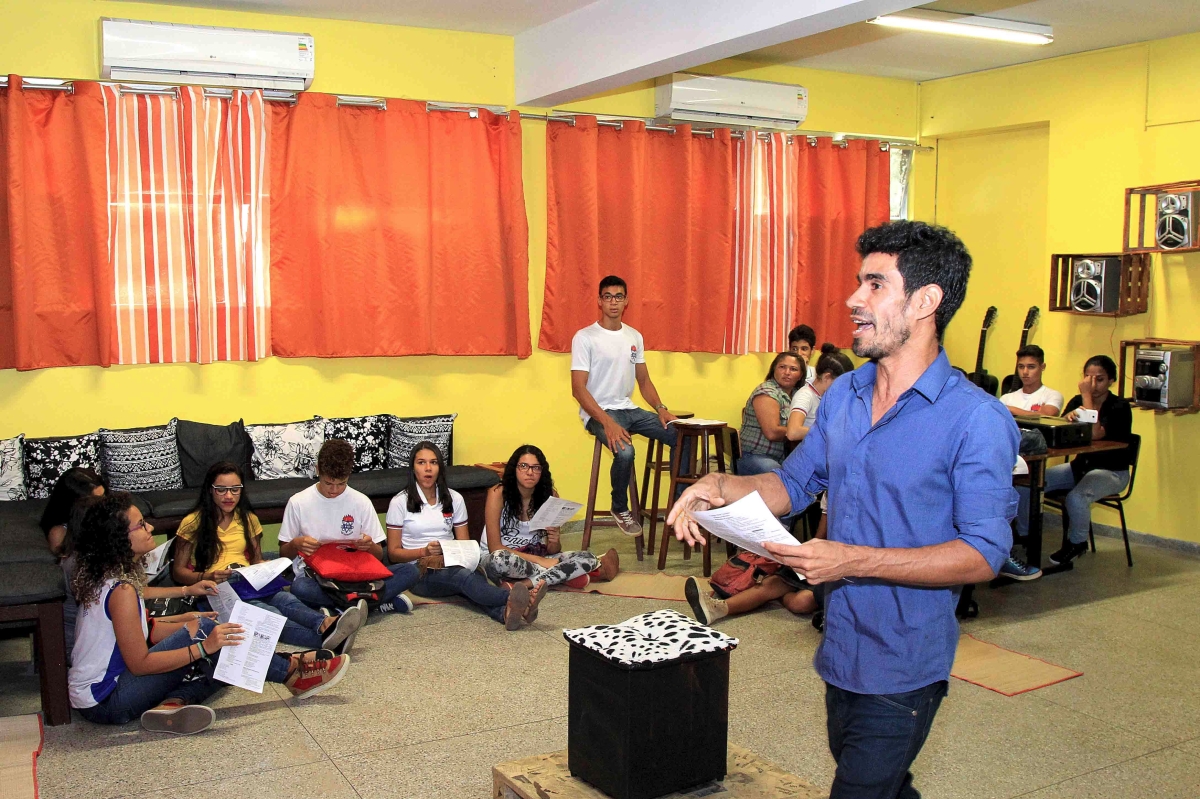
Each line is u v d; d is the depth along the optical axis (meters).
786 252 7.32
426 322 6.20
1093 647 4.57
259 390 5.91
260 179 5.70
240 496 4.62
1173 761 3.43
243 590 4.33
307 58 5.57
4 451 5.16
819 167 7.39
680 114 6.71
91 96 5.26
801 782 2.68
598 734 2.59
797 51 6.86
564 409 6.84
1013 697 3.96
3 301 5.24
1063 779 3.29
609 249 6.78
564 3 5.54
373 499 5.64
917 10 5.71
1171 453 6.42
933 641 1.88
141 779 3.16
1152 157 6.41
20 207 5.14
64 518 4.44
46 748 3.38
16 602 3.47
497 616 4.74
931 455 1.84
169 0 5.47
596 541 6.54
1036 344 7.42
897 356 1.91
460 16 5.85
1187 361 6.15
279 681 3.83
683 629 2.69
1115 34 6.25
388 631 4.64
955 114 7.66
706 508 2.13
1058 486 6.09
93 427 5.54
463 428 6.52
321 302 5.90
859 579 1.91
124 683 3.52
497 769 2.74
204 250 5.62
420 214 6.12
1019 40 6.09
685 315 6.98
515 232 6.33
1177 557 6.24
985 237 7.80
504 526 5.30
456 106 6.17
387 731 3.55
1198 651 4.52
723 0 4.59
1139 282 6.44
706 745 2.63
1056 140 6.94
